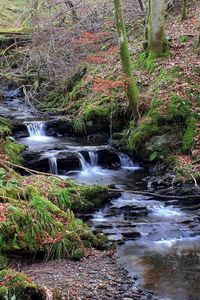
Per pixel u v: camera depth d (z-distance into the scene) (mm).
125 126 14219
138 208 9383
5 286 5543
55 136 15297
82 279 6602
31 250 7012
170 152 12133
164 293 6344
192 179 10688
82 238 7789
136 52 17094
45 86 18859
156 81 14141
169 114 12578
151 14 15438
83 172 12086
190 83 13344
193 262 7320
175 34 16688
